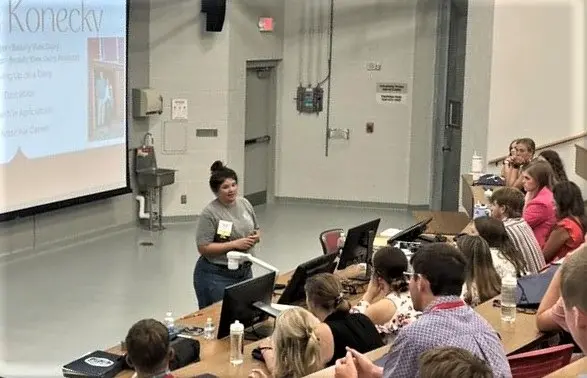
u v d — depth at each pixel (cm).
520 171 731
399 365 276
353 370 293
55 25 866
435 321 276
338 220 1108
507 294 380
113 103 954
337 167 1198
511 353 338
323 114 1193
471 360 195
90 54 917
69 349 612
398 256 420
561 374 236
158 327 312
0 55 802
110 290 761
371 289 431
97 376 375
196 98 1055
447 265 283
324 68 1186
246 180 1170
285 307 439
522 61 871
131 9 1002
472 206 730
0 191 815
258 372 361
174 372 379
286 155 1207
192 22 1039
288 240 986
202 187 1073
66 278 794
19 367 571
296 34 1188
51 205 876
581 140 866
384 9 1152
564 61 866
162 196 1054
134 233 996
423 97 1158
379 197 1191
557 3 860
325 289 377
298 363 339
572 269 193
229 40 1059
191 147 1062
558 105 870
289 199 1214
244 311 427
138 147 1023
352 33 1169
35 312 693
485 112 895
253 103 1167
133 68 1011
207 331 438
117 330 657
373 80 1172
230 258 505
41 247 896
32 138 848
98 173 940
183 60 1044
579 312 190
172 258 884
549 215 554
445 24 1134
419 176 1174
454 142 1124
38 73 850
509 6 866
